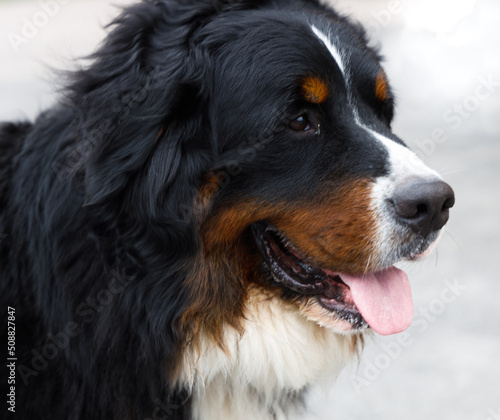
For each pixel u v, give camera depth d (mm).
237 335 3643
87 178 3332
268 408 3887
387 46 12773
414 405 5324
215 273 3549
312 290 3711
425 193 3385
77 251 3457
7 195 3758
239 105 3586
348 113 3715
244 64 3602
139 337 3457
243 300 3652
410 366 5824
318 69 3627
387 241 3496
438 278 7133
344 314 3711
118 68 3570
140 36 3590
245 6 3863
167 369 3492
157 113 3385
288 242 3711
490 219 8375
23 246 3621
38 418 3539
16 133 3992
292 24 3705
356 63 3795
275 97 3580
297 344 3799
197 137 3527
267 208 3615
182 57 3523
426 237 3547
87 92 3605
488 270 7238
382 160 3547
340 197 3561
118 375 3500
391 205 3471
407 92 12000
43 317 3557
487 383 5543
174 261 3418
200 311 3506
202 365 3596
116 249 3420
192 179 3457
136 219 3418
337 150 3623
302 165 3611
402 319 3639
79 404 3518
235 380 3736
